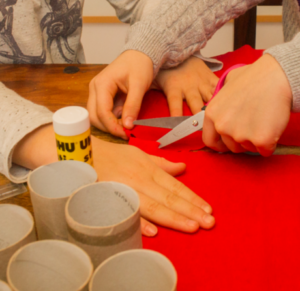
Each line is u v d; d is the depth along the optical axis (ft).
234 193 1.55
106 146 1.72
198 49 2.63
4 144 1.61
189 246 1.29
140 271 0.76
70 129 1.18
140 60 2.23
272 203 1.48
